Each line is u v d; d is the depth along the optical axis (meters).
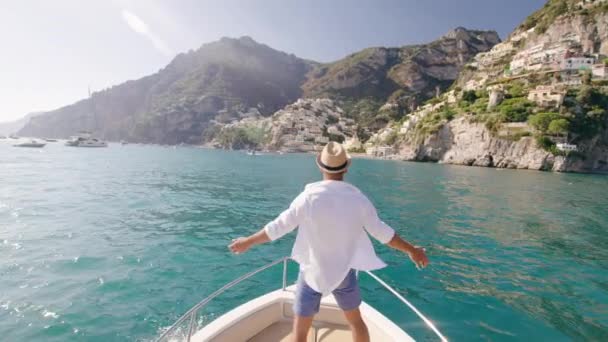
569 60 108.19
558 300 8.01
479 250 12.34
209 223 15.82
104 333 6.30
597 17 122.44
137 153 107.44
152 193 25.28
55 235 12.66
